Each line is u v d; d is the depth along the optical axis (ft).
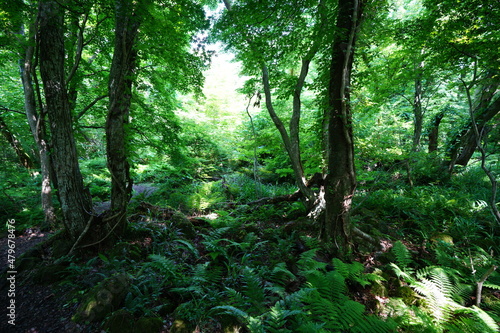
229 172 39.17
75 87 16.92
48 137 18.06
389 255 13.19
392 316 9.37
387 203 19.62
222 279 10.43
